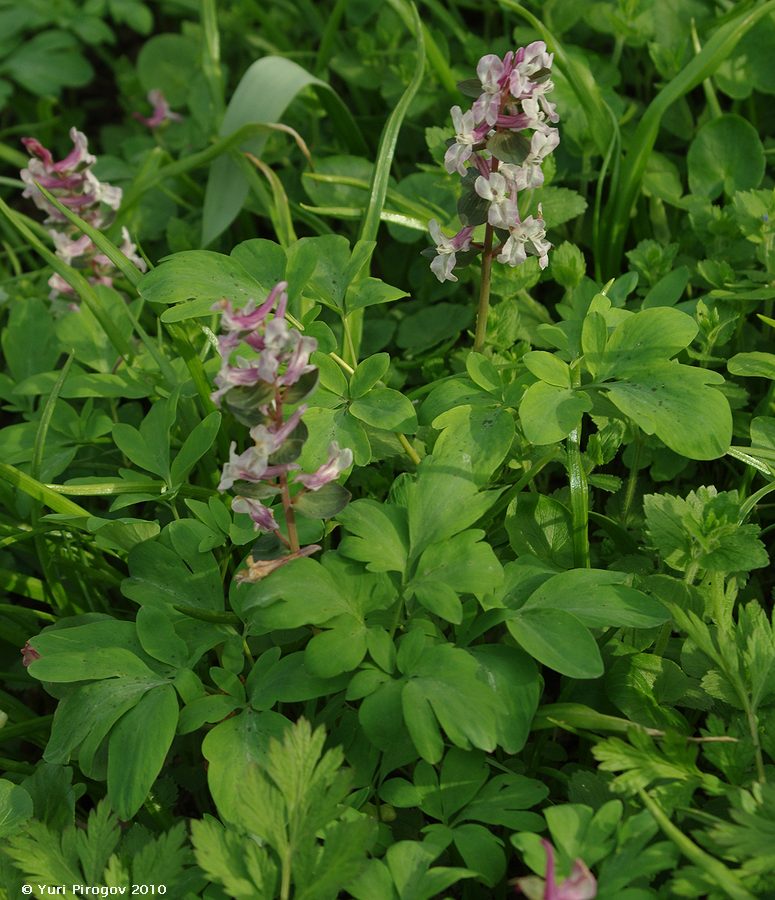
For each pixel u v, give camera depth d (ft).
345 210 2.20
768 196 2.07
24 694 2.07
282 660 1.69
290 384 1.57
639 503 2.00
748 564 1.69
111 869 1.57
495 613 1.67
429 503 1.70
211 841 1.53
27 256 2.56
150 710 1.64
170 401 1.90
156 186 2.61
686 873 1.50
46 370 2.14
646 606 1.65
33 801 1.71
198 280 1.82
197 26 3.04
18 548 2.02
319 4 3.05
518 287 2.06
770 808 1.52
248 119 2.33
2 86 3.01
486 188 1.78
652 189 2.26
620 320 1.84
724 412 1.69
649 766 1.58
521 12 2.18
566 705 1.67
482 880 1.56
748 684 1.67
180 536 1.79
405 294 1.86
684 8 2.43
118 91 3.41
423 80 2.47
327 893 1.52
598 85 2.39
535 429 1.71
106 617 1.83
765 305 2.13
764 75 2.35
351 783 1.64
